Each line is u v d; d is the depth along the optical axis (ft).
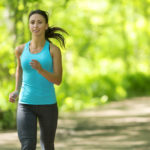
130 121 64.49
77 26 110.42
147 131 53.06
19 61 25.63
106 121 65.46
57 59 24.70
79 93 100.27
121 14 133.39
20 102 24.89
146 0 137.49
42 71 23.07
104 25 127.75
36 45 24.58
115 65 128.88
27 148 24.16
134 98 115.03
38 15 24.36
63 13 102.68
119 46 134.21
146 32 145.07
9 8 58.34
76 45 117.60
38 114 24.95
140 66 145.59
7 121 57.52
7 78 59.57
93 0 115.85
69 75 103.65
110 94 110.22
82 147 42.57
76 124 62.13
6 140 47.78
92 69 119.75
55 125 25.36
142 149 40.34
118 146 42.52
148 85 134.72
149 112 77.30
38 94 24.53
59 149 41.73
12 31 60.90
